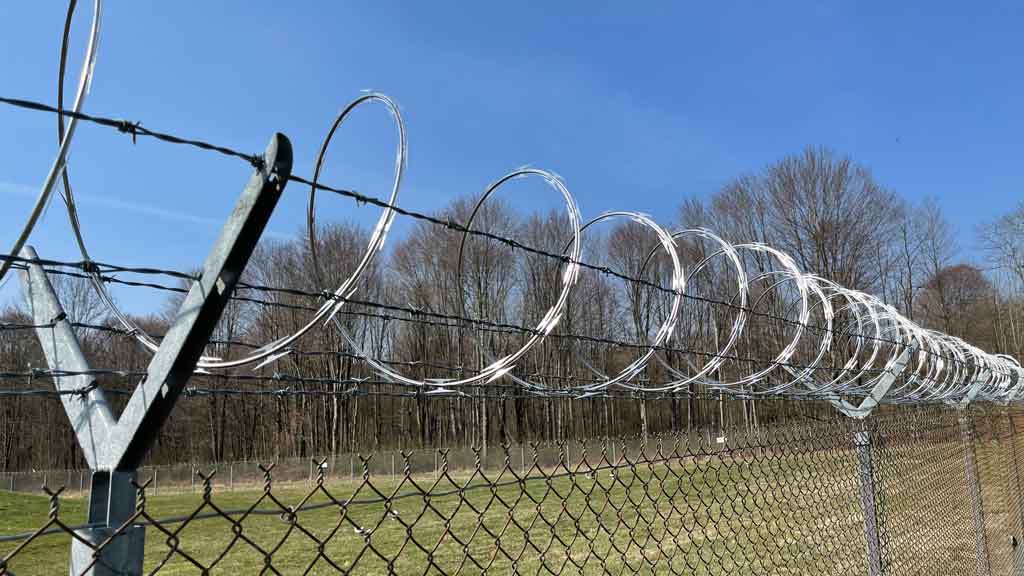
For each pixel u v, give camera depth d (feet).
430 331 49.52
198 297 3.53
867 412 12.80
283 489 63.46
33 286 4.62
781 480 28.53
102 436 3.72
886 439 14.34
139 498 3.60
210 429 108.27
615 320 49.39
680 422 57.62
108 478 3.64
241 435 111.55
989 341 125.18
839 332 12.48
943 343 17.95
